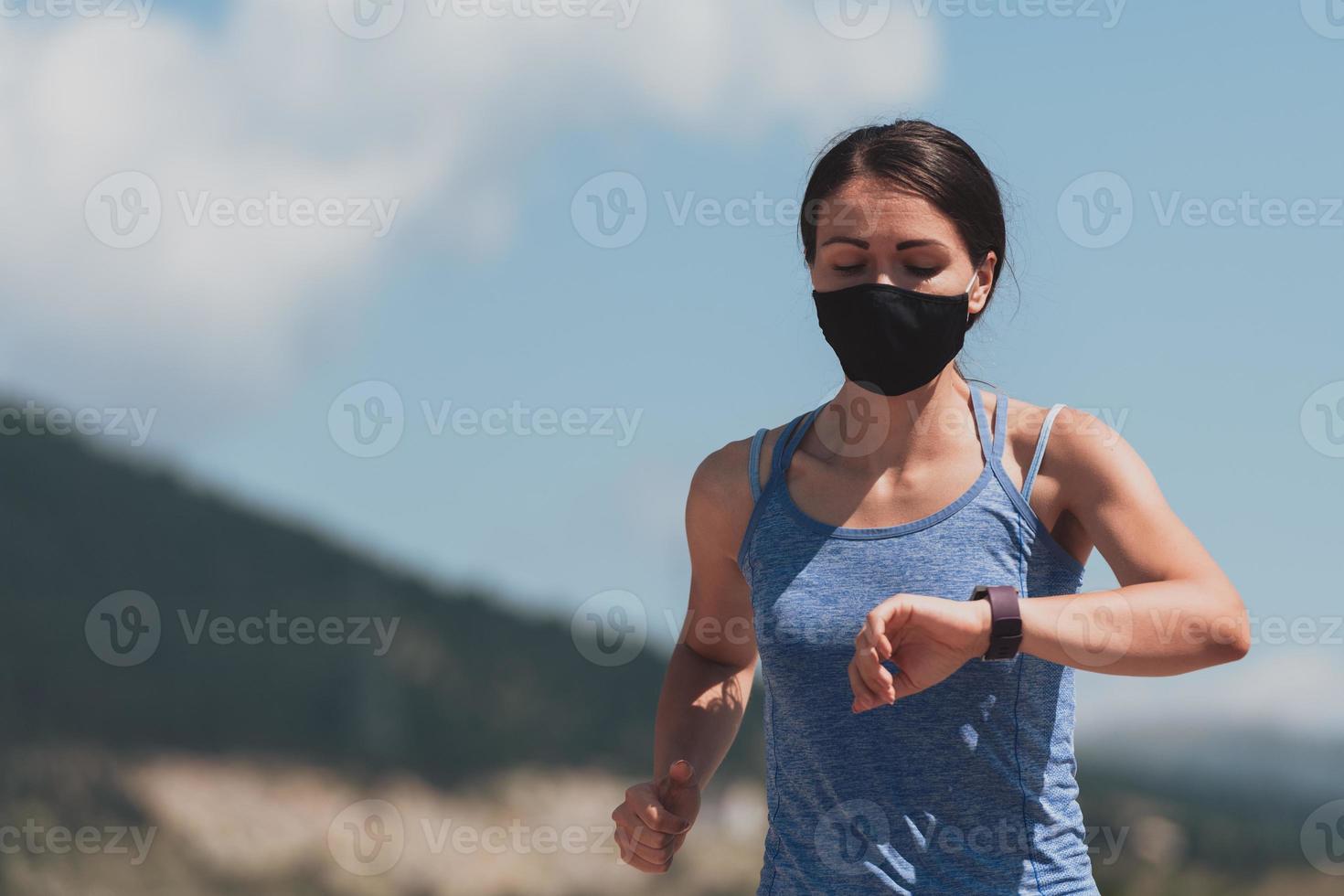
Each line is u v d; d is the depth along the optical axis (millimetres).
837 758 3256
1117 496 3174
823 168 3480
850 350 3371
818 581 3322
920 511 3301
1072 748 3346
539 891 22328
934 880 3156
